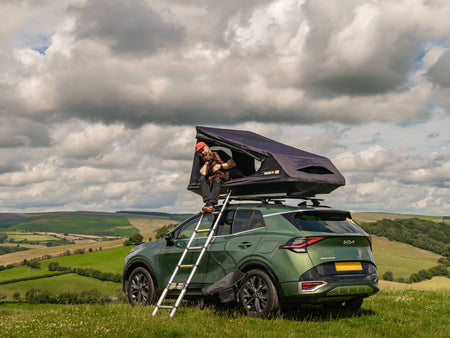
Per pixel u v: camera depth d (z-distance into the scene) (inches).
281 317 308.5
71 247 7632.9
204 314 330.0
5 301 4414.4
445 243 7485.2
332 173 366.6
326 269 299.6
